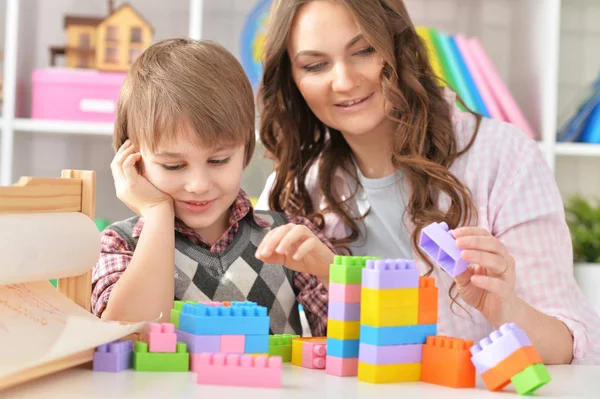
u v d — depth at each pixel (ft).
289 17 4.26
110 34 7.36
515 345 2.34
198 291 3.87
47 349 2.33
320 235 4.44
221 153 3.67
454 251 2.83
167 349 2.54
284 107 4.77
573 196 7.73
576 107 8.18
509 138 4.59
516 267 4.16
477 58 7.05
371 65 4.21
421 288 2.51
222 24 8.24
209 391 2.23
